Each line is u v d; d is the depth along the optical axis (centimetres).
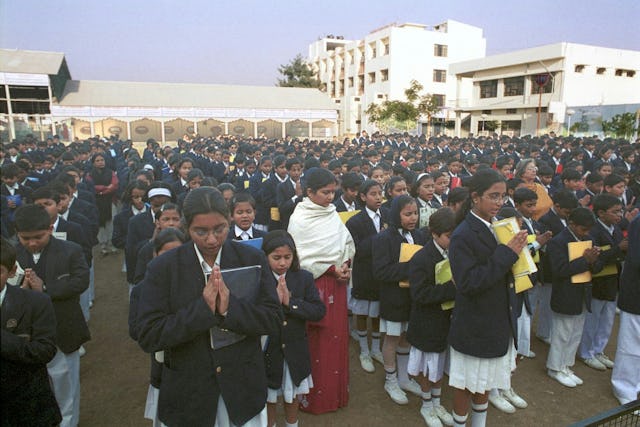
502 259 269
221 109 3631
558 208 491
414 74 4744
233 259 219
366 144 2038
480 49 5016
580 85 3381
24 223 312
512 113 3747
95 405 395
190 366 206
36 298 251
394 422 372
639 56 3553
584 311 433
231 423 218
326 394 377
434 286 341
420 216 532
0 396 227
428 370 359
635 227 381
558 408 394
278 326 224
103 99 3434
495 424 370
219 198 200
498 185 276
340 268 371
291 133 4091
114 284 709
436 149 1714
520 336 434
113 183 873
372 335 498
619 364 403
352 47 5494
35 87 3253
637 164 1077
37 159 968
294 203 670
